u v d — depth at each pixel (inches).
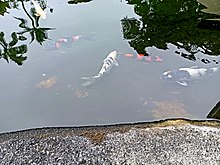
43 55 107.0
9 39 116.3
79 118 85.5
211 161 70.7
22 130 82.0
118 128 79.7
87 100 90.5
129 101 89.7
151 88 93.3
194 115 84.7
